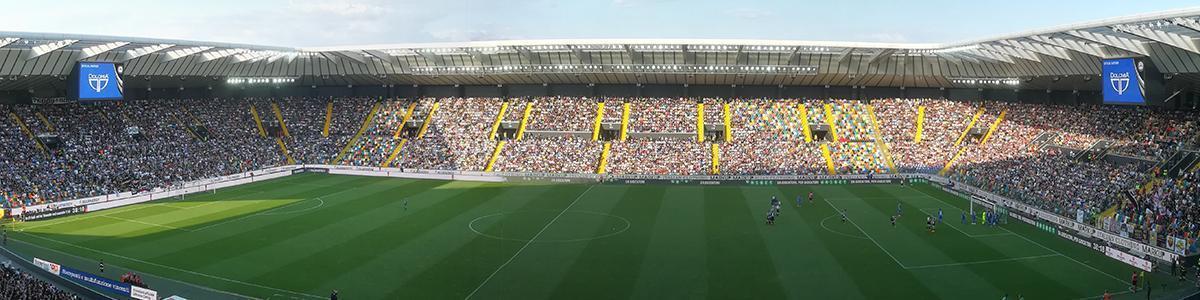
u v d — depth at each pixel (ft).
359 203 220.02
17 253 154.71
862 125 311.06
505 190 250.16
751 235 169.37
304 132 328.70
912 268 139.64
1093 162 232.73
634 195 236.84
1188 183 179.42
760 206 212.43
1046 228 174.50
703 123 312.50
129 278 125.70
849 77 303.68
